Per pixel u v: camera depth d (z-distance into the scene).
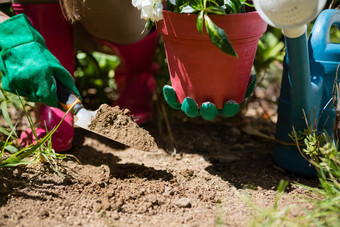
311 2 1.13
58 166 1.59
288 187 1.53
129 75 2.03
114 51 2.00
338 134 1.46
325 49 1.45
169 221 1.30
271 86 2.64
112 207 1.35
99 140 1.91
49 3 1.63
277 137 1.65
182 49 1.30
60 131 1.67
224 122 2.21
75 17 1.52
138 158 1.77
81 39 1.98
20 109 1.95
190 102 1.36
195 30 1.23
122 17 1.58
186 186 1.52
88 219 1.29
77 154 1.74
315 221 1.15
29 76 1.39
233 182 1.57
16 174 1.49
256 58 2.09
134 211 1.34
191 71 1.32
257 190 1.51
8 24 1.42
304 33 1.27
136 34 1.70
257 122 2.22
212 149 1.91
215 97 1.36
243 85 1.38
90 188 1.44
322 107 1.49
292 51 1.31
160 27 1.33
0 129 1.53
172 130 2.08
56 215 1.30
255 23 1.25
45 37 1.67
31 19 1.64
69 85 1.45
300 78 1.36
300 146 1.55
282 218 1.19
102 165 1.65
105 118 1.42
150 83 2.06
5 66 1.43
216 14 1.21
